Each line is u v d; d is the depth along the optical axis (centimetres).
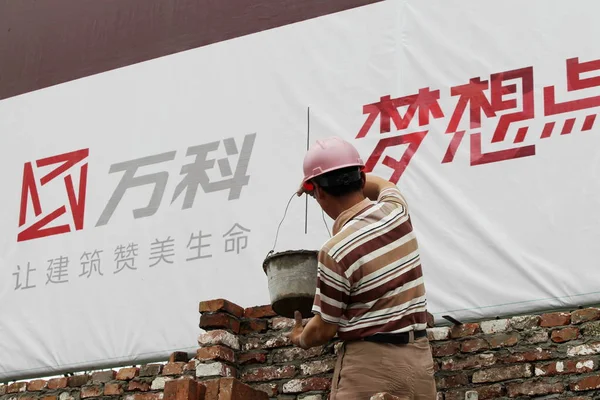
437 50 647
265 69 704
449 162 618
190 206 692
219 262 666
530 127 604
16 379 705
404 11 668
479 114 620
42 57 798
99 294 698
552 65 611
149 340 668
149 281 684
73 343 692
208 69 726
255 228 664
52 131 769
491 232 591
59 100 777
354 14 685
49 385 662
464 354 549
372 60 667
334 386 426
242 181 681
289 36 704
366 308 423
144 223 704
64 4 806
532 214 586
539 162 595
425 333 430
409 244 437
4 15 829
